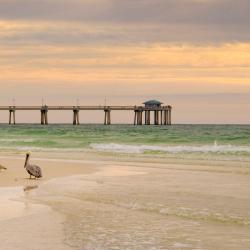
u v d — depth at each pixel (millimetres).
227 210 18406
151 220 16750
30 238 14211
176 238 14367
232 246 13539
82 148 63156
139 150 57750
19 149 61688
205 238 14398
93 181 27938
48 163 40969
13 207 19203
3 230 15195
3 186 25797
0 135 105188
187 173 32812
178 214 17766
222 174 32062
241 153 52250
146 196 21812
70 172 33562
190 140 80688
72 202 20391
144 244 13695
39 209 18719
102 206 19438
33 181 28078
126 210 18625
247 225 16094
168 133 112812
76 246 13422
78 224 16078
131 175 31484
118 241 13984
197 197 21484
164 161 44156
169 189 24188
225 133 112875
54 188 24812
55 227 15625
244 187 24906
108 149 60188
